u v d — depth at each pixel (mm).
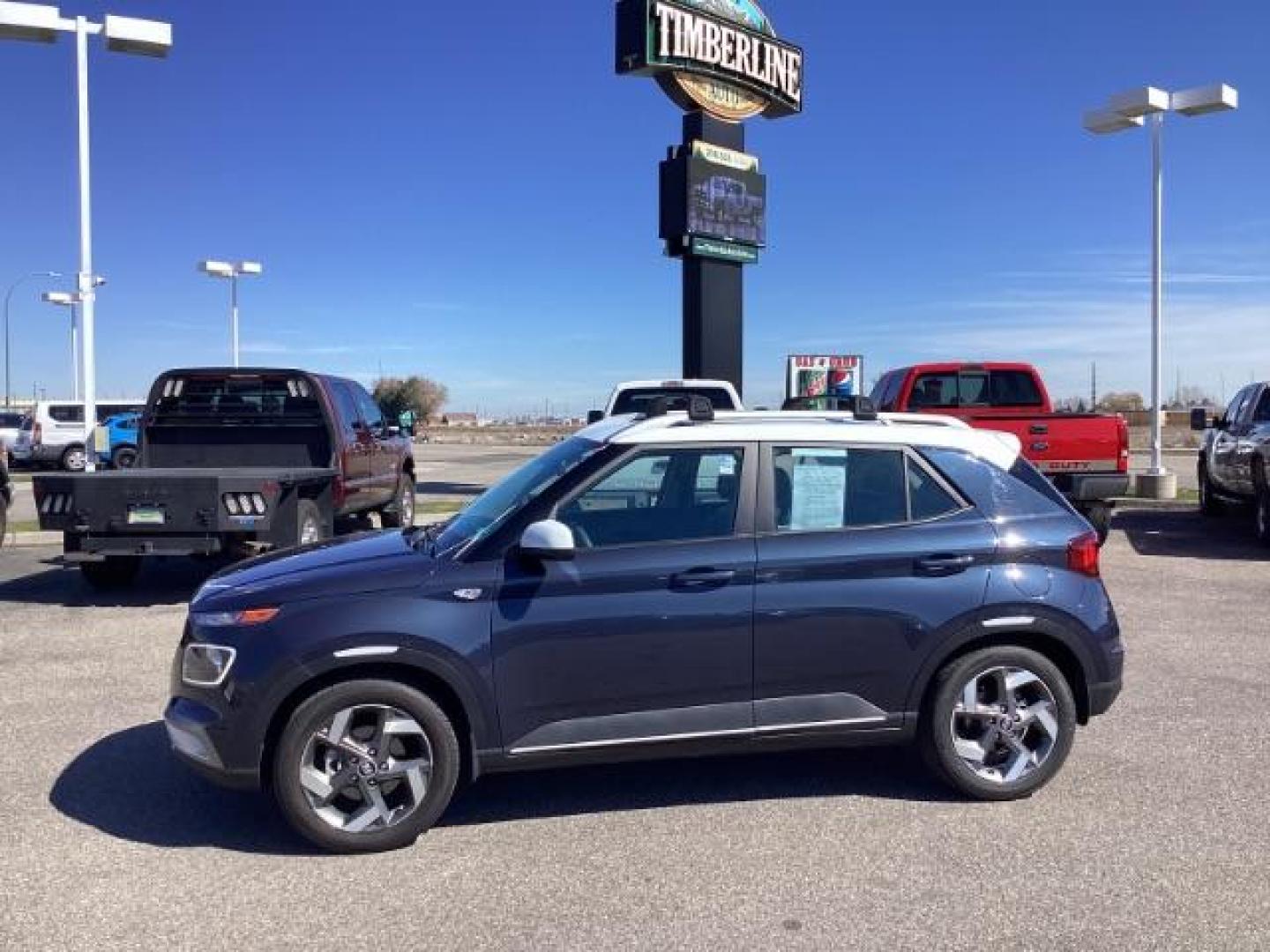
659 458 4805
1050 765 4922
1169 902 3939
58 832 4652
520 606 4512
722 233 19172
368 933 3750
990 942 3658
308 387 11406
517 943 3678
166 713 4609
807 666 4734
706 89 19094
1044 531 4984
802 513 4828
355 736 4457
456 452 47531
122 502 9297
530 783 5219
